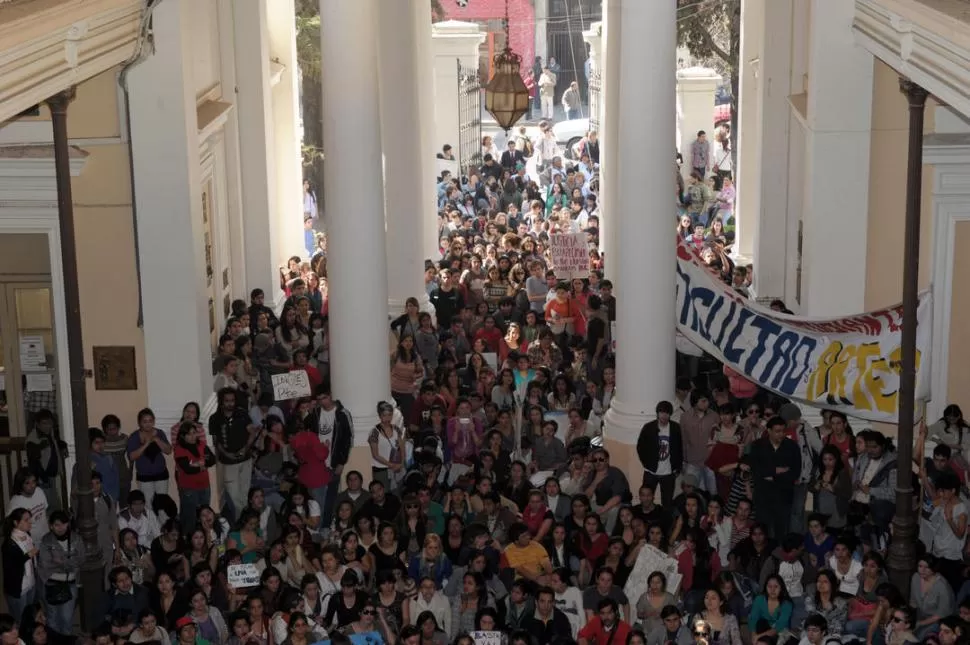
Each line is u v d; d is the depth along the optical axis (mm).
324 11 21922
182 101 22203
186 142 22312
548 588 17156
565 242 29469
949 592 17328
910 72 18062
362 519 18562
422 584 17344
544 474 20719
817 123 22625
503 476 21047
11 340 23203
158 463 21016
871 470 19594
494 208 42969
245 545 18656
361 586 17891
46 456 20516
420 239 30000
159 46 22062
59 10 17547
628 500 20062
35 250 22891
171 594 17625
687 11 50875
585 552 18578
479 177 44406
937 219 22484
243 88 29688
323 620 17188
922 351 19156
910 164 18062
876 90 22500
